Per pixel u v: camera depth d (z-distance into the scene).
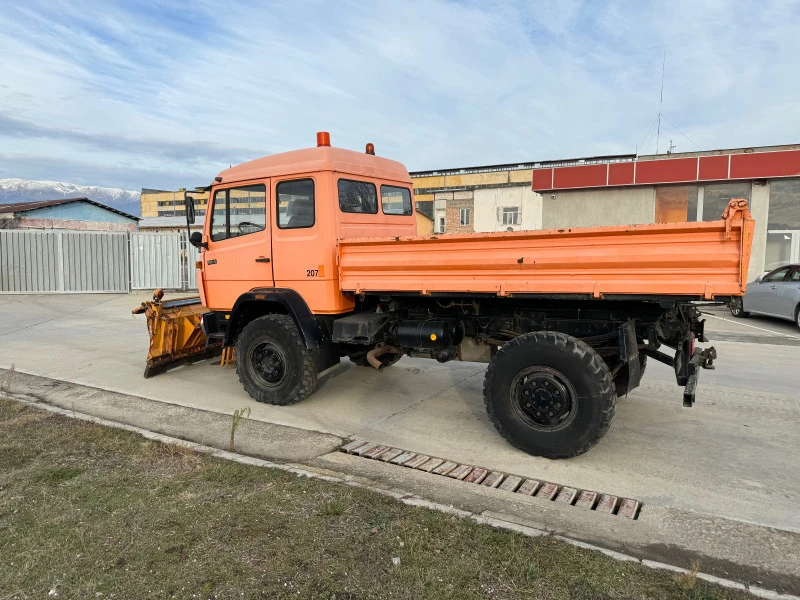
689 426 5.30
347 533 3.17
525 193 30.08
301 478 3.94
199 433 5.09
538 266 4.29
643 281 3.92
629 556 2.99
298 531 3.19
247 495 3.65
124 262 18.70
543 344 4.34
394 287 5.04
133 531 3.17
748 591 2.70
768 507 3.69
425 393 6.54
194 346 7.82
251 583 2.71
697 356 4.68
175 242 19.11
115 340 10.09
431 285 4.82
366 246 5.18
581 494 3.87
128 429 4.98
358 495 3.67
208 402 6.13
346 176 5.71
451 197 35.25
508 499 3.75
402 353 5.91
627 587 2.71
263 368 5.95
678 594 2.67
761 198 15.32
